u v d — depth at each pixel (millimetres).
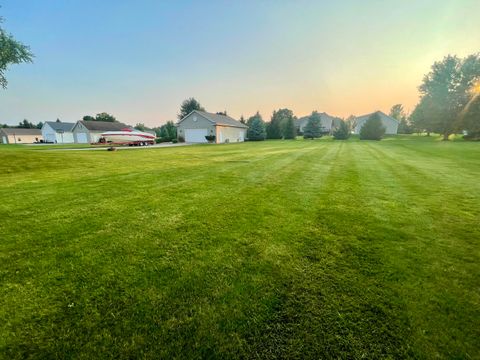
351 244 3076
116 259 2693
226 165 9773
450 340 1692
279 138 46312
